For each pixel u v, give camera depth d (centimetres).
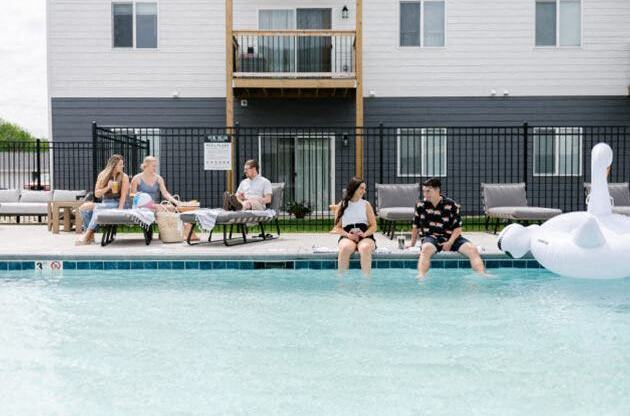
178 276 679
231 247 809
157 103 1476
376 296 573
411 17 1474
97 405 312
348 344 419
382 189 1032
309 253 716
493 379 349
